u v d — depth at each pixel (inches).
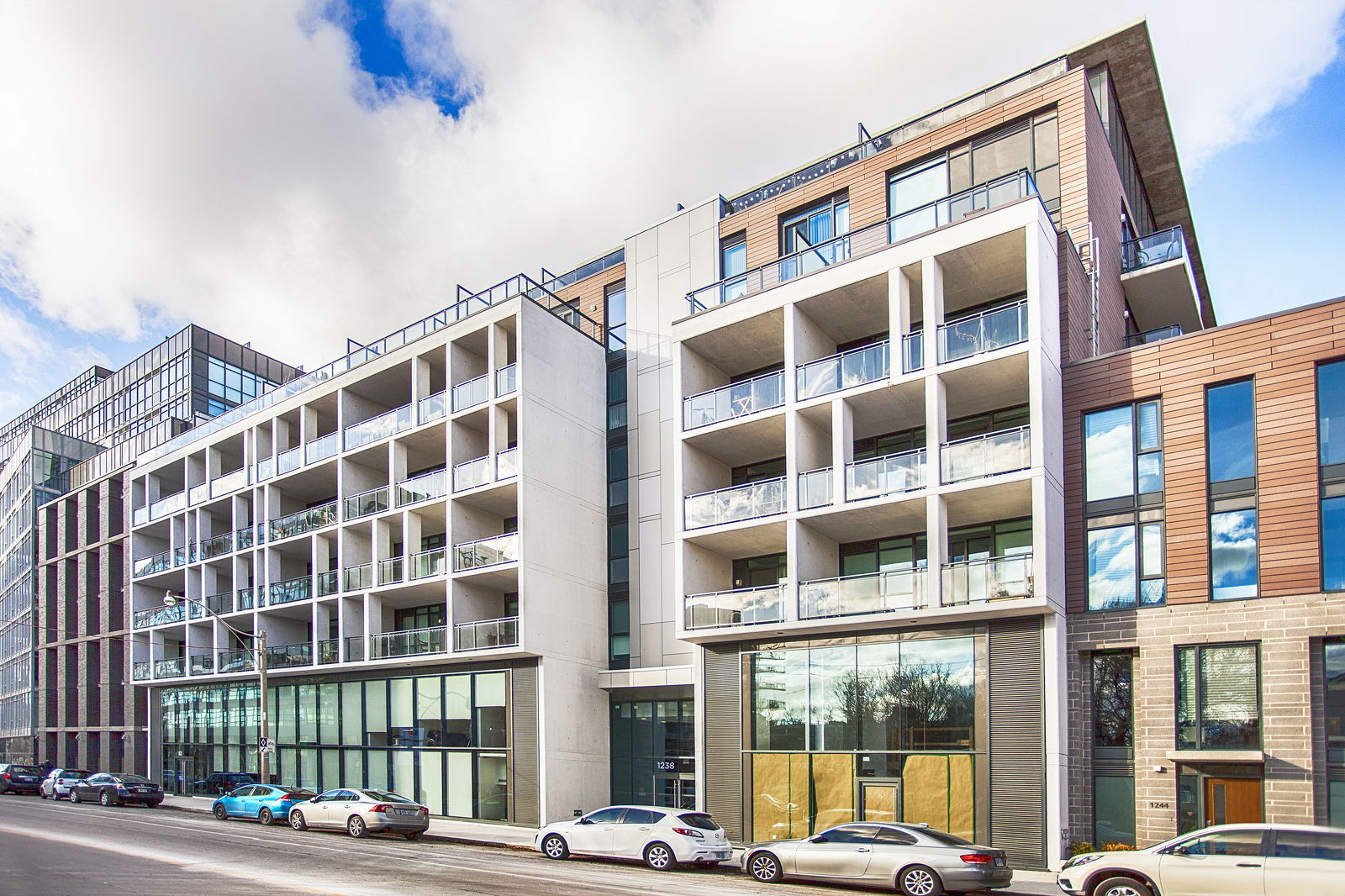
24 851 780.6
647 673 1180.5
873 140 1195.9
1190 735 788.6
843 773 928.9
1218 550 805.2
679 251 1296.8
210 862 735.7
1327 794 727.7
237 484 1628.9
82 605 2091.5
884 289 989.2
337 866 735.1
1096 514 869.8
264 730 1301.7
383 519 1357.0
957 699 875.4
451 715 1255.5
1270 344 804.0
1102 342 1002.1
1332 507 759.1
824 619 943.0
